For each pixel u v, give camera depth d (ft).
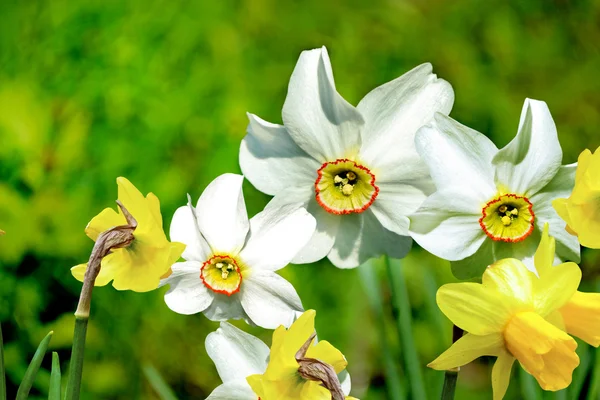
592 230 1.81
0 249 2.94
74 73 3.15
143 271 1.82
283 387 1.77
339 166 1.93
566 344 1.76
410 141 1.92
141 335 3.10
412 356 2.28
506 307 1.78
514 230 1.87
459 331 1.87
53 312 3.10
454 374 1.86
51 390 1.89
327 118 1.92
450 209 1.86
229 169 3.16
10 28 3.24
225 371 1.89
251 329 3.18
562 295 1.79
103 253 1.80
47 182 2.98
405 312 2.29
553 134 1.87
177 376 3.22
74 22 3.23
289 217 1.90
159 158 3.12
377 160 1.92
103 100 3.13
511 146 1.86
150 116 3.14
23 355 3.04
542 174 1.87
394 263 2.30
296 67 1.93
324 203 1.93
